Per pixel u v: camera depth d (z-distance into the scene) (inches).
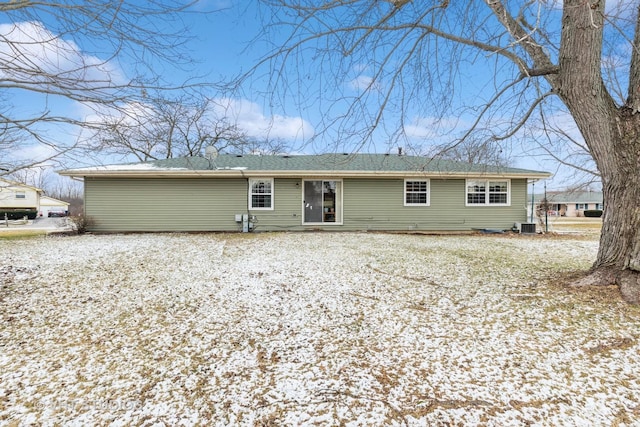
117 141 157.8
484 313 144.5
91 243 353.4
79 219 451.5
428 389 88.8
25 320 137.8
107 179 463.8
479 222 514.3
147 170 448.1
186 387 90.7
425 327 130.8
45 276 208.5
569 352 107.3
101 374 96.8
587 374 94.3
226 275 215.6
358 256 282.8
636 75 153.4
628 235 160.4
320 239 399.5
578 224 803.4
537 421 75.5
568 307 146.3
